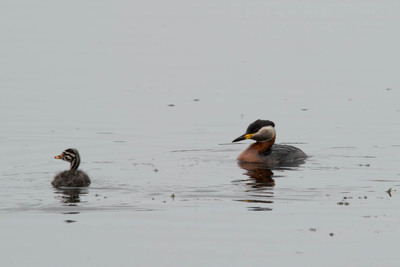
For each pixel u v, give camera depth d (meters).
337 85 31.17
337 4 55.34
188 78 32.81
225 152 20.94
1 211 15.05
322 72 34.00
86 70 34.28
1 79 32.03
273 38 43.12
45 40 42.28
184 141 22.28
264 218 14.75
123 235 13.79
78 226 14.28
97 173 18.14
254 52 39.12
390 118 25.17
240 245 13.30
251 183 17.22
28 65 35.25
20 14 51.69
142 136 22.86
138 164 19.25
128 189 16.66
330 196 16.22
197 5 56.44
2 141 21.98
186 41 42.31
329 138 22.55
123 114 25.98
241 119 25.34
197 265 12.38
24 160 19.66
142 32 45.12
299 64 35.94
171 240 13.55
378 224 14.36
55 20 49.38
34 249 13.12
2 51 38.84
